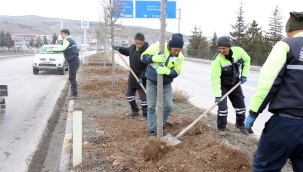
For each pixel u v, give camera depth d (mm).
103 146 5605
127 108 8758
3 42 75875
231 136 6246
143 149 5078
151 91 5824
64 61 21156
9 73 21391
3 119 8594
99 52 38875
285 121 3109
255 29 48594
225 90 6359
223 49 5984
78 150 5039
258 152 3344
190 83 17156
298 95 3090
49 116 8977
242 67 6281
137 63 7262
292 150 3176
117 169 4625
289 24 3252
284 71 3139
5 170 5359
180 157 4859
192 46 64875
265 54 37906
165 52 5402
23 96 12227
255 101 3193
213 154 4863
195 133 5930
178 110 8555
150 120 5910
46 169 5496
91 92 11242
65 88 14531
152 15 27875
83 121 7301
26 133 7352
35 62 20531
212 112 8641
